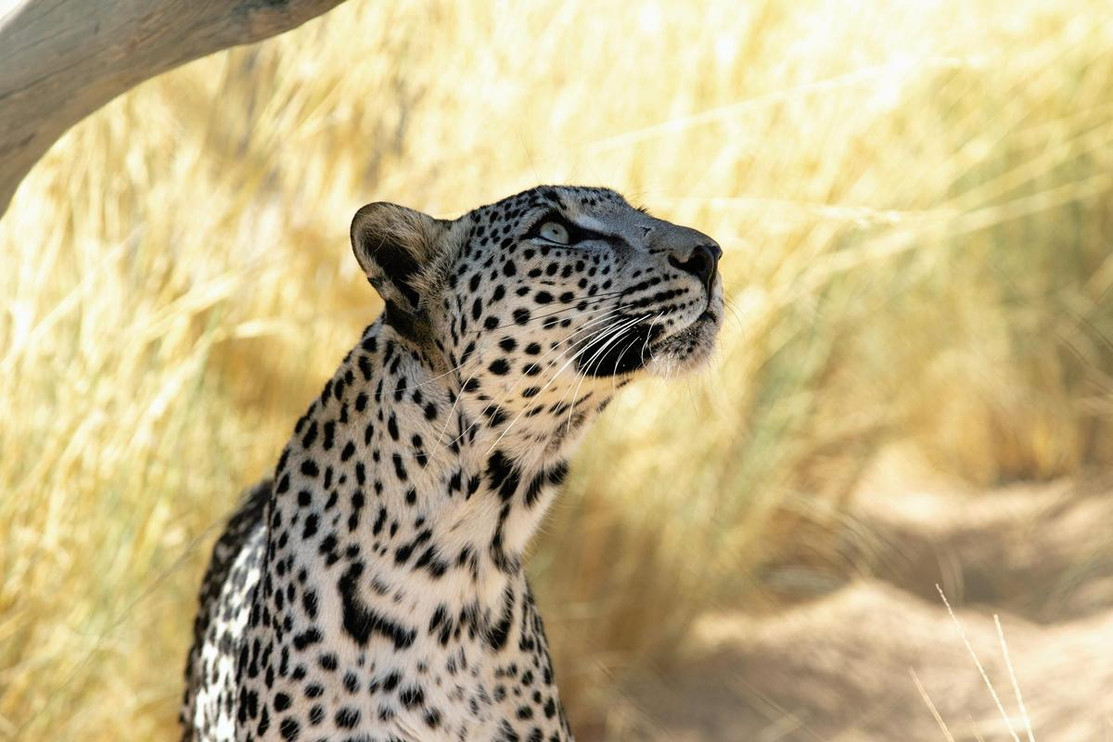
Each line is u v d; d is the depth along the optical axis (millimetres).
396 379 6012
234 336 8867
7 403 8109
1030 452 13109
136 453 8328
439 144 9500
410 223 6125
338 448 6090
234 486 8953
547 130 9820
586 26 9984
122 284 8617
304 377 9156
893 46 11008
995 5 12195
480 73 9617
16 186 5926
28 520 8086
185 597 8797
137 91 8945
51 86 5477
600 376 6141
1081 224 12992
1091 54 12711
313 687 5918
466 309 6074
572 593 10086
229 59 9195
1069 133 12672
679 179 10055
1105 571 11539
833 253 11164
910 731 9984
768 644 10859
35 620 8148
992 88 12312
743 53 10234
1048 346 12977
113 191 8781
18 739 7988
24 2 5375
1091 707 9805
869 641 10984
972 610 11422
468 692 6008
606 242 6102
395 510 5949
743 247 10039
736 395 10672
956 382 13055
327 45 9164
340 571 5938
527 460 6148
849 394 12727
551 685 6422
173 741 8719
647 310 6023
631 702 10156
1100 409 12930
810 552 11984
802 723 10039
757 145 10297
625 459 10141
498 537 6137
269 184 9289
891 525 12461
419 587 5938
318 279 9242
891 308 12883
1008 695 10258
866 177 11062
